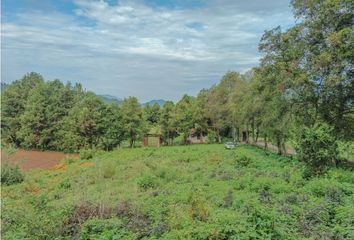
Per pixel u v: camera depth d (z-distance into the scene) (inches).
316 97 1082.7
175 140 3523.6
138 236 375.6
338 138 1021.8
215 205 551.5
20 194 1047.0
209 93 3206.2
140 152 2106.3
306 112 1164.5
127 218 441.7
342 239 347.9
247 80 2571.4
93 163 1738.4
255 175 898.7
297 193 597.6
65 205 475.2
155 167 1348.4
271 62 1318.9
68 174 1453.0
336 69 943.0
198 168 1253.1
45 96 3105.3
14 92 3253.0
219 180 911.7
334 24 1001.5
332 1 952.9
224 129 3225.9
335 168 804.6
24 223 428.5
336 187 549.6
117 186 1032.2
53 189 1145.4
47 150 2982.3
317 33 1043.3
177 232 354.9
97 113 2763.3
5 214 479.8
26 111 3048.7
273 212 391.9
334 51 951.0
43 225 407.8
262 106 1676.9
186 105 3198.8
